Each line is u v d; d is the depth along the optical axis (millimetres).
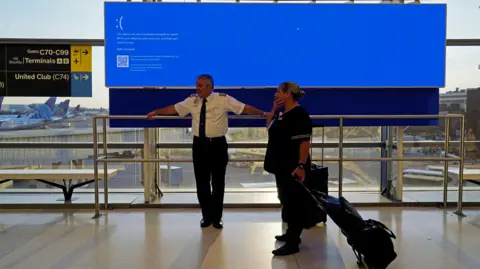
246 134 5086
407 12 4348
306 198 3088
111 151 5059
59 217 4051
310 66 4375
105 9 4250
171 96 4398
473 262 2869
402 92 4477
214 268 2770
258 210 4316
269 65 4363
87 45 4605
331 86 4395
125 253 3041
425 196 4891
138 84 4316
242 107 3553
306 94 4449
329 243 3273
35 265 2809
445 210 4320
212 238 3395
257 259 2938
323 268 2785
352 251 3098
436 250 3104
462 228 3658
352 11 4344
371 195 5004
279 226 3736
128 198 4777
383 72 4387
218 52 4340
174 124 4414
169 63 4320
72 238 3389
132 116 3975
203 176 3678
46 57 4578
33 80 4578
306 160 2979
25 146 5004
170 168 5219
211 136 3570
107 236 3443
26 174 4492
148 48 4301
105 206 4348
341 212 2834
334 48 4363
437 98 4492
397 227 3688
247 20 4328
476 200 4586
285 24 4340
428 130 5117
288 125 2953
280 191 3078
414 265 2820
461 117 4145
